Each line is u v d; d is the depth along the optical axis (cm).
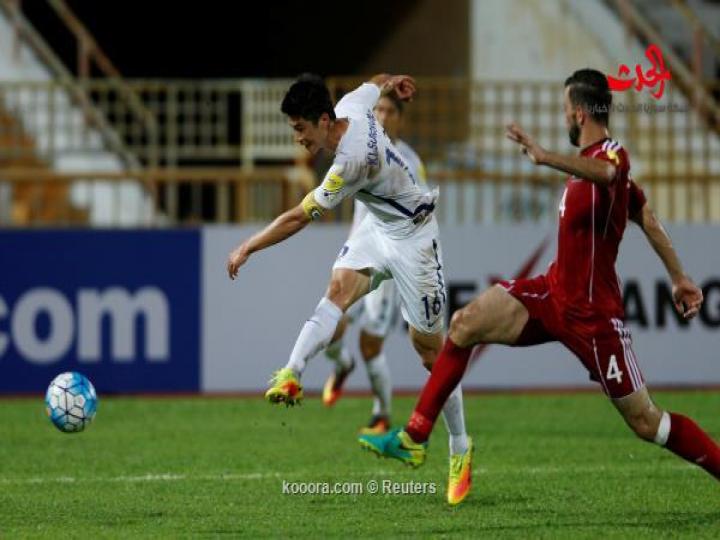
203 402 4338
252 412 4072
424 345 2628
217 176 5147
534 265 4603
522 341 2294
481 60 6444
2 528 2294
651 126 5269
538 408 4141
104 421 3869
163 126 6762
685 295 2358
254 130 5806
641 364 4612
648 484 2719
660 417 2269
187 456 3172
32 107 5600
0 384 4475
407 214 2511
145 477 2853
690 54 7081
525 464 3016
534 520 2333
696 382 4638
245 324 4525
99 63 6119
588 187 2198
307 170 5181
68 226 4506
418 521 2333
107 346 4497
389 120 3234
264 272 4525
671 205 5206
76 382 2684
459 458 2514
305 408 4181
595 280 2222
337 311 2469
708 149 5300
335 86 5044
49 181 5381
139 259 4503
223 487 2712
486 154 5478
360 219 3459
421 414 2300
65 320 4484
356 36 7469
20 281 4475
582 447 3288
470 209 5441
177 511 2448
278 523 2323
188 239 4519
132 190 5962
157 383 4512
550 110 5266
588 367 2255
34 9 7769
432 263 2547
